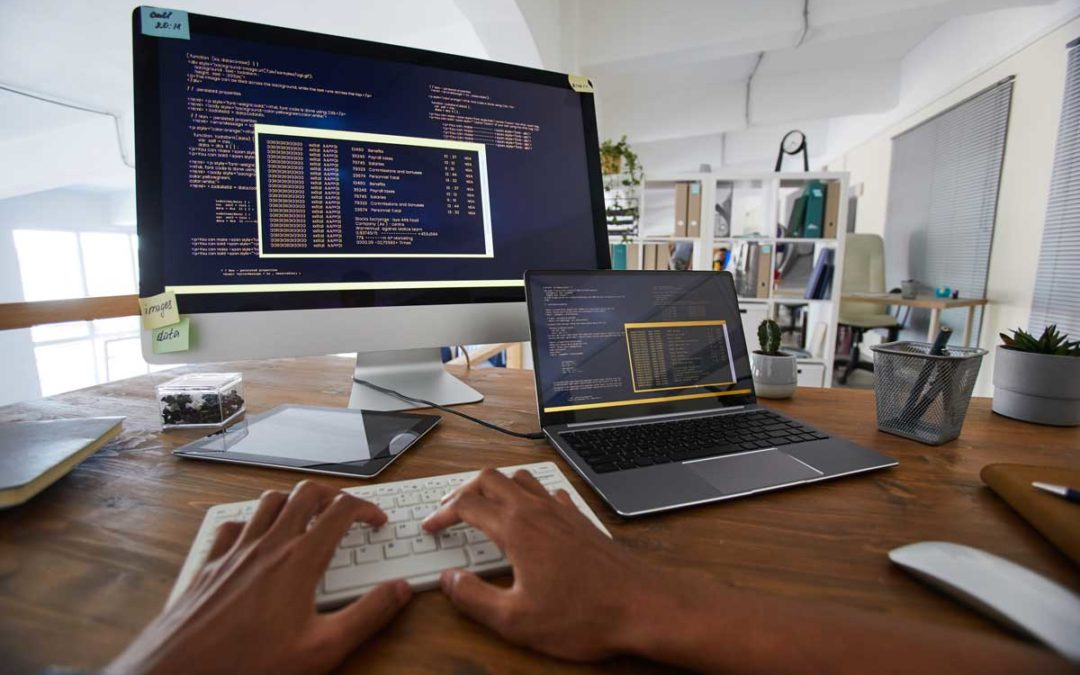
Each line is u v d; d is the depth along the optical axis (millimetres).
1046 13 2781
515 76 726
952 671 210
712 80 4926
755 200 6633
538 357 583
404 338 657
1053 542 337
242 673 207
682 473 444
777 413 629
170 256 559
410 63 663
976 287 3428
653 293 667
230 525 309
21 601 274
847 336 4348
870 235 4176
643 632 237
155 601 276
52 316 755
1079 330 2557
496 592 269
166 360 557
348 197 627
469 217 691
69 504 398
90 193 7172
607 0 3158
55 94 3779
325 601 273
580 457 472
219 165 576
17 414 662
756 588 295
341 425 580
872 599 286
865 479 459
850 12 2777
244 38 586
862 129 5363
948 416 551
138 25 550
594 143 782
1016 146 3049
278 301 598
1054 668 212
